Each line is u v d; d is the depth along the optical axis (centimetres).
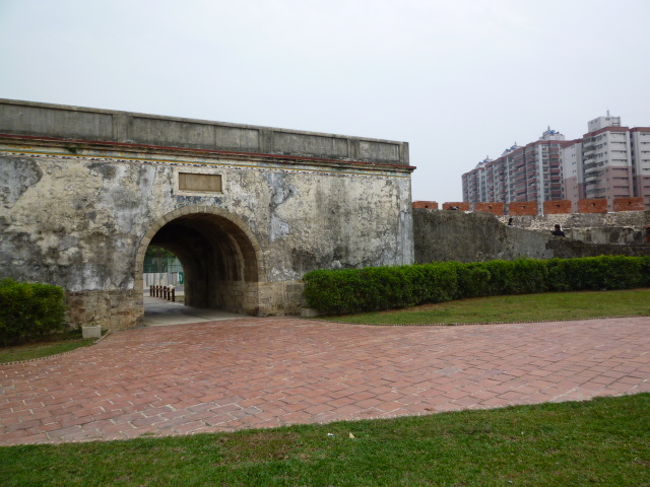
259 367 718
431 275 1484
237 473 351
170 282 3544
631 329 899
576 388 544
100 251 1158
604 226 2250
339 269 1491
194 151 1280
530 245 2027
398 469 349
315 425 453
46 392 621
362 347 844
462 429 420
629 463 342
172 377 677
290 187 1439
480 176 9750
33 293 998
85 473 360
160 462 376
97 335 1067
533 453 366
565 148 7388
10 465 378
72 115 1157
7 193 1068
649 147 6341
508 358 704
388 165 1617
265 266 1381
